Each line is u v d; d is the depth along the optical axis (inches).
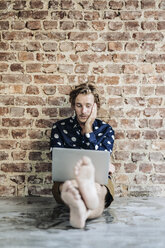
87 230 71.7
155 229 72.9
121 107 104.9
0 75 104.6
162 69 104.5
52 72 105.0
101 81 104.7
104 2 104.3
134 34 104.4
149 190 104.5
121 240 66.2
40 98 104.9
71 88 105.0
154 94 104.7
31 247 62.3
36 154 105.0
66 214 83.7
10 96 104.7
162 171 104.6
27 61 104.8
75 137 92.0
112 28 104.5
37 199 100.6
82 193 67.7
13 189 104.7
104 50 104.6
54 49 104.7
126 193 104.6
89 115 89.8
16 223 76.2
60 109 105.1
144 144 104.7
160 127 104.8
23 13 104.3
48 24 104.5
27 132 104.9
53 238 66.9
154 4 104.3
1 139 104.7
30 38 104.6
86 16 104.4
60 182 84.8
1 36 104.5
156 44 104.5
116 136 104.7
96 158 77.3
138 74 104.6
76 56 104.9
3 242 64.7
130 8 104.3
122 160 104.7
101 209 77.9
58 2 104.3
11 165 104.7
